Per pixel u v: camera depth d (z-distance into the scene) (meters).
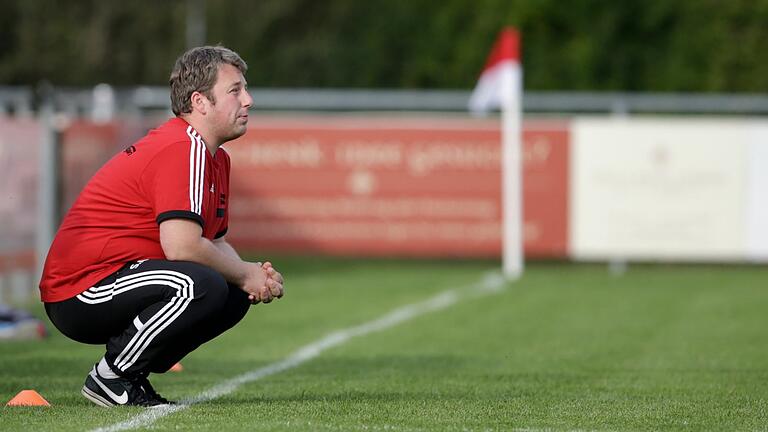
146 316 20.14
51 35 114.69
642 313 45.12
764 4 97.06
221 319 20.97
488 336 37.72
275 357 32.38
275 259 72.38
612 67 95.81
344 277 61.03
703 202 62.16
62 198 50.38
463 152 62.97
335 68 108.00
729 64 96.31
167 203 20.03
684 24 97.12
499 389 25.56
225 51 21.05
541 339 36.97
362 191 63.38
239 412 20.92
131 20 117.56
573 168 62.62
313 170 63.41
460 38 102.31
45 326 39.09
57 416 20.17
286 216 63.53
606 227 62.62
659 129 62.19
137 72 117.38
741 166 61.94
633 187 62.34
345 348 34.56
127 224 20.38
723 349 34.53
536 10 96.12
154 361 20.89
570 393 24.91
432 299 49.97
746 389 25.77
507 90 59.34
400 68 104.62
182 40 117.88
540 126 62.66
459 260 72.44
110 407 21.11
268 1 114.56
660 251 62.44
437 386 26.08
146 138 20.77
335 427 19.44
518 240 61.31
